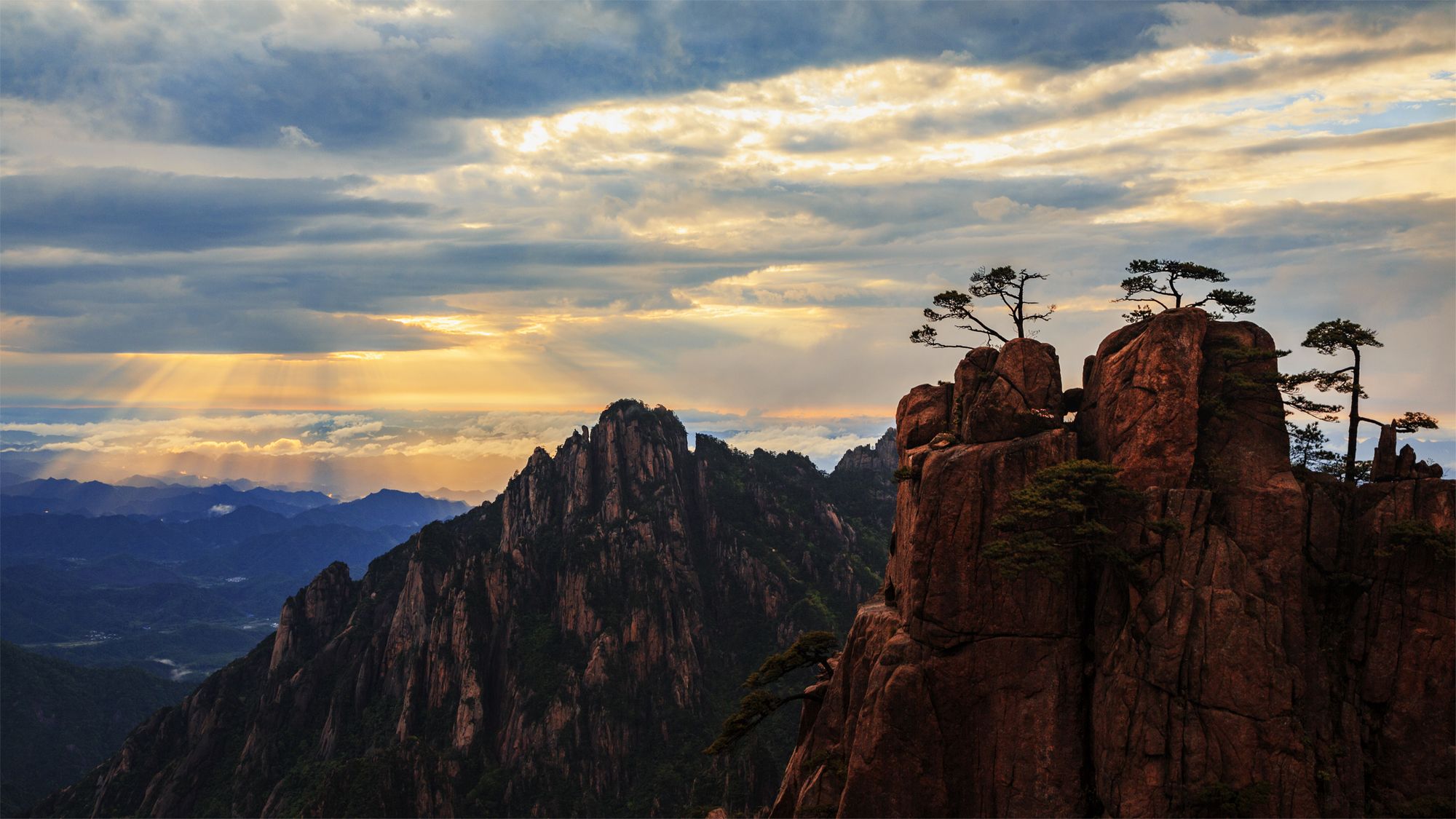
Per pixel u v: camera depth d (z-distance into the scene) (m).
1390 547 60.53
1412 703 59.12
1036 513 62.09
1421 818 57.00
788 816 77.69
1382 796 58.97
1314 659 61.19
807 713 86.12
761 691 87.00
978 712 64.44
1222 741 58.41
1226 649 59.12
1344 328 66.56
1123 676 60.47
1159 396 64.75
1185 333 65.44
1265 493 62.06
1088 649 64.00
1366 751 60.09
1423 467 64.69
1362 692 60.62
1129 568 61.50
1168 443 64.19
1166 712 59.56
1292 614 60.59
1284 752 57.91
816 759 72.75
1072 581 64.19
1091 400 70.19
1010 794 62.66
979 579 65.25
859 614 77.94
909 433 79.50
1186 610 60.09
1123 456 65.56
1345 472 66.69
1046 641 64.00
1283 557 61.16
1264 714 58.31
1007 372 71.19
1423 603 59.97
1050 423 69.12
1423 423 65.56
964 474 66.25
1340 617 62.44
